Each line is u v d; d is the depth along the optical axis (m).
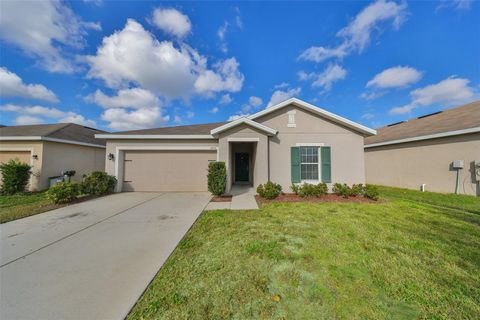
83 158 12.98
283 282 2.63
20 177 9.44
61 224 5.07
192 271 2.89
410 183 10.98
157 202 7.59
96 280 2.70
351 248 3.62
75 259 3.28
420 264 3.09
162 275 2.79
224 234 4.29
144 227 4.84
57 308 2.19
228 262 3.13
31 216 5.80
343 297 2.35
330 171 9.35
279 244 3.76
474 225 4.88
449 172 9.30
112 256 3.38
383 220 5.24
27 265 3.10
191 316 2.07
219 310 2.15
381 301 2.29
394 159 11.95
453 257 3.31
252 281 2.64
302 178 9.44
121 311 2.15
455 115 11.41
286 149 9.41
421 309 2.17
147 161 10.13
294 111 9.48
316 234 4.27
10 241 4.02
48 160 10.72
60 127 13.07
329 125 9.48
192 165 10.15
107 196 8.77
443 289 2.51
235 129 9.05
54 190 7.20
